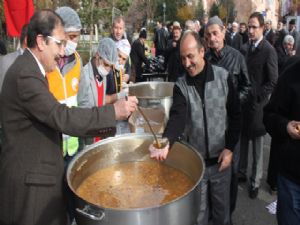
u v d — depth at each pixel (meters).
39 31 1.58
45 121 1.52
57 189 1.68
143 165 2.07
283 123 1.92
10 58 2.33
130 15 28.09
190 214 1.51
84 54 8.89
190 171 1.91
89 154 1.90
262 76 3.50
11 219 1.66
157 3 32.34
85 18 9.34
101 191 1.81
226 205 2.41
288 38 6.01
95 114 1.52
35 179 1.60
